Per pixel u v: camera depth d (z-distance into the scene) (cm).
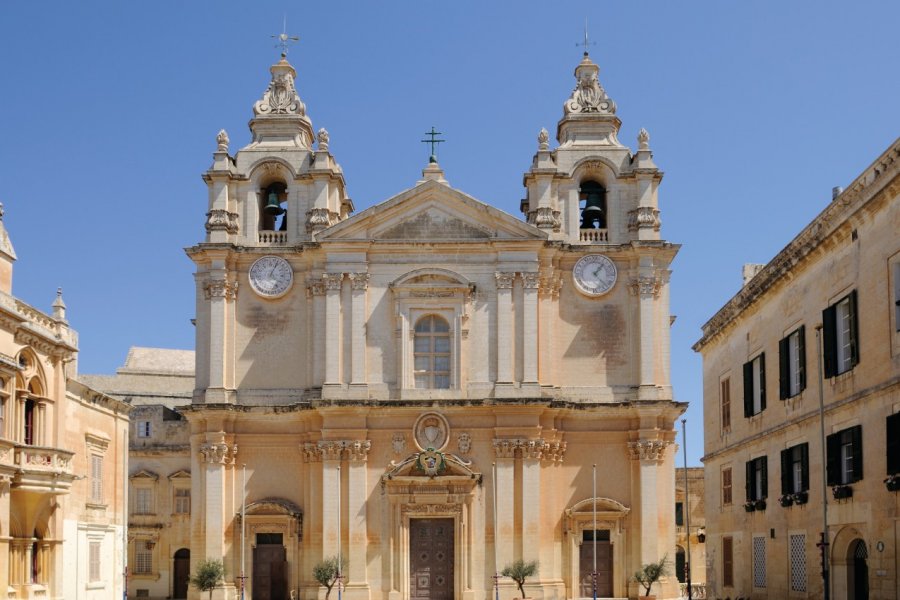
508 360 5544
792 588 4322
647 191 5775
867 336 3569
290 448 5616
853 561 3834
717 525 5631
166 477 6825
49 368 4334
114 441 5203
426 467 5422
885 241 3425
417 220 5700
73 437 4659
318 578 5303
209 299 5684
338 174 5869
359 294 5612
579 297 5716
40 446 4072
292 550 5497
